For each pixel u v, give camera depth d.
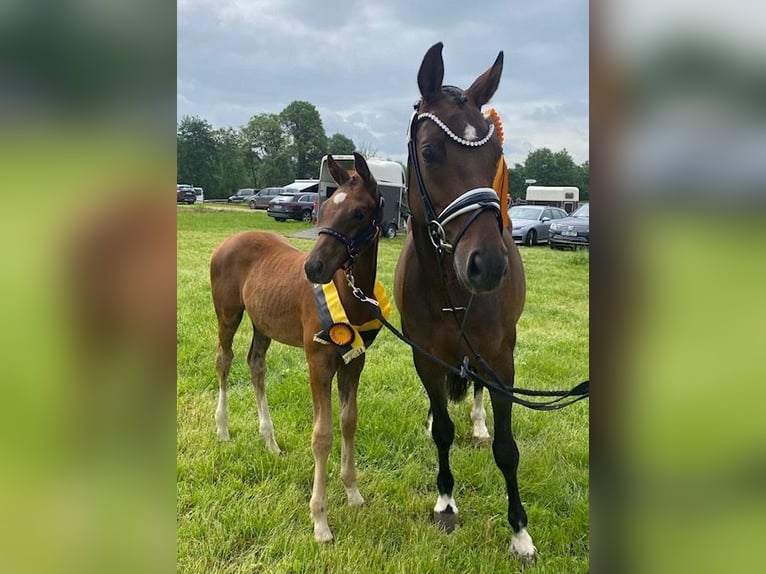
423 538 2.85
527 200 30.31
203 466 3.45
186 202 32.78
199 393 4.63
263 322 3.56
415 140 2.62
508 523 3.02
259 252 3.87
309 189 25.03
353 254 2.79
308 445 3.80
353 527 2.97
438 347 2.89
